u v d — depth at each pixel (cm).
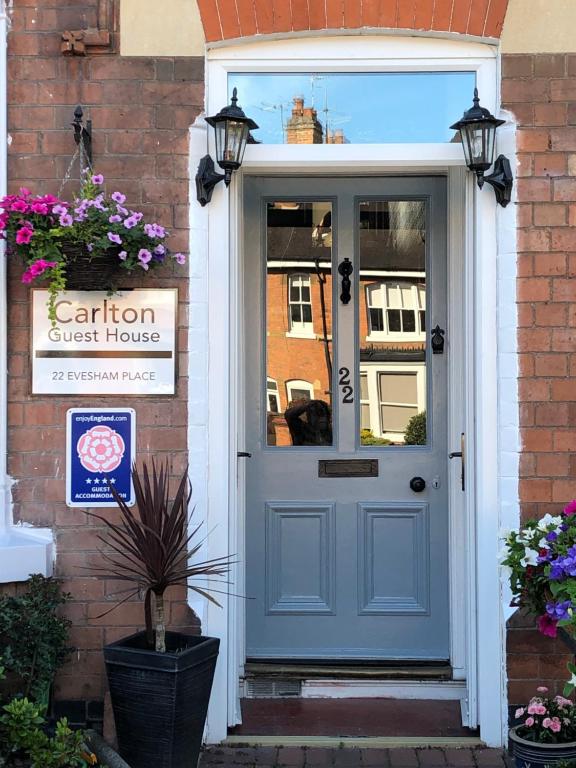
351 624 477
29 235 382
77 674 419
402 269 481
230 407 432
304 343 482
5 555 406
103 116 420
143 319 420
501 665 418
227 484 423
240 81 432
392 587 477
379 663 469
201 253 420
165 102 420
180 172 420
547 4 417
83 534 420
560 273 416
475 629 429
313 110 434
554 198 416
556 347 416
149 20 419
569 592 330
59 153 420
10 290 419
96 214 384
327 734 429
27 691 389
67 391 419
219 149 407
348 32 421
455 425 465
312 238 482
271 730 432
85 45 417
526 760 366
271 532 478
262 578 477
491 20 416
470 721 428
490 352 420
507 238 417
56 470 420
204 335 420
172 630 419
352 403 480
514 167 418
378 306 482
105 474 420
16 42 421
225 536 422
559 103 417
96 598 419
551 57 417
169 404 420
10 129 420
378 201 481
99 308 419
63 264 386
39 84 420
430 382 478
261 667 465
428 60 424
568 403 416
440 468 477
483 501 418
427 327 479
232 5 417
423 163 429
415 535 477
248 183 480
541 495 416
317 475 479
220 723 422
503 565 376
